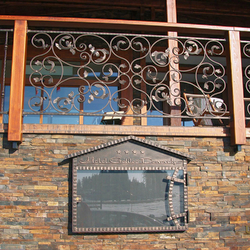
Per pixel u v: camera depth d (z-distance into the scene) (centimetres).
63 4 719
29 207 413
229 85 469
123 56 715
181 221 424
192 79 861
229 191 445
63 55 710
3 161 420
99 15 739
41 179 420
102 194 416
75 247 410
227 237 433
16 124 414
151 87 793
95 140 436
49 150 427
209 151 452
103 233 415
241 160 456
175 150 429
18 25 439
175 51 479
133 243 418
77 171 418
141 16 730
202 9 756
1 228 407
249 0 763
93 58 717
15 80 424
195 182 441
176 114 477
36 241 407
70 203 418
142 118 698
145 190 424
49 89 720
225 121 750
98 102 725
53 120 711
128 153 428
